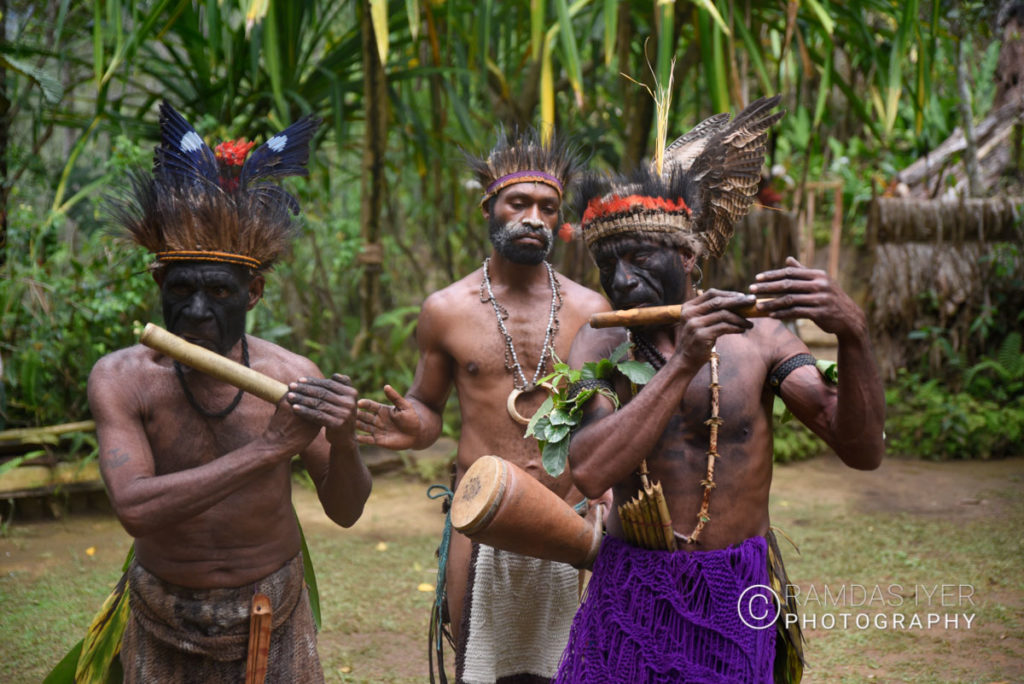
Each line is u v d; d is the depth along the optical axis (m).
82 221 7.15
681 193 2.27
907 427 7.82
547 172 3.20
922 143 10.56
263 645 2.34
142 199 2.35
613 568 2.27
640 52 7.79
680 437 2.26
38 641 4.05
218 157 2.62
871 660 3.85
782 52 6.20
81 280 6.32
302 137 2.77
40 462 6.09
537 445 3.18
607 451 2.11
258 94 7.20
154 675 2.35
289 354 2.52
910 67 9.36
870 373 2.07
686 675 2.13
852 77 8.82
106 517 6.07
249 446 2.20
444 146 8.00
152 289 6.50
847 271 8.52
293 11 7.02
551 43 6.32
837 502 6.36
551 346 3.21
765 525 2.32
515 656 3.13
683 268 2.28
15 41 6.19
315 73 7.37
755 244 8.07
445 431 7.45
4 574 4.95
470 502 2.32
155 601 2.33
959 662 3.81
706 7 5.55
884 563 5.03
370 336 7.53
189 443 2.36
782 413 2.43
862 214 8.77
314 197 8.04
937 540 5.43
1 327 6.27
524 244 3.15
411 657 3.97
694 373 2.09
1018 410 7.93
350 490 2.46
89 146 8.99
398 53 8.03
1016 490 6.59
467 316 3.25
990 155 10.29
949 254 8.46
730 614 2.17
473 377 3.23
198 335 2.28
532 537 2.34
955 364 8.32
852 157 10.67
